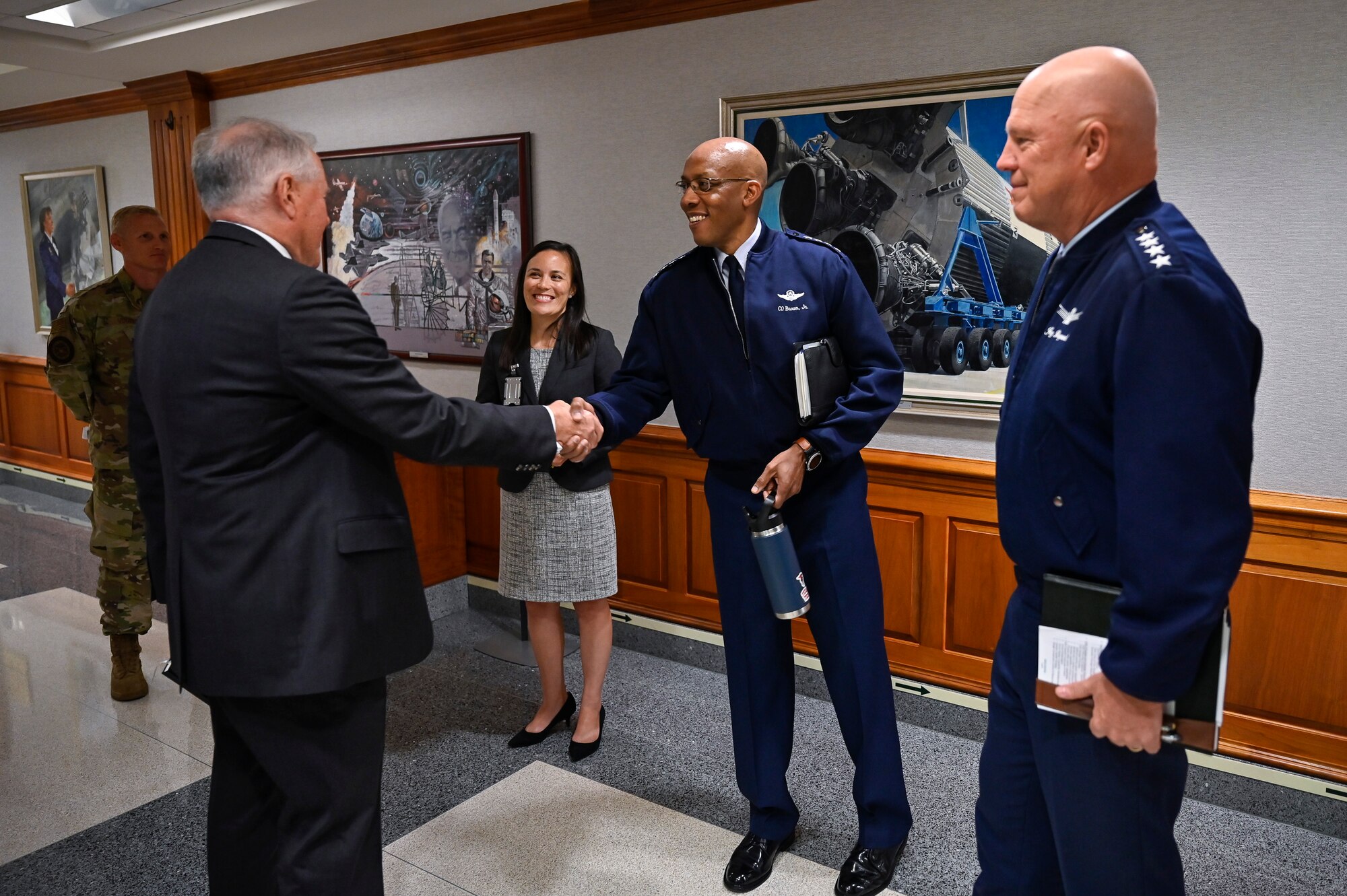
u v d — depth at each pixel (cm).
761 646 222
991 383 293
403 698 332
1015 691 151
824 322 210
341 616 160
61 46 428
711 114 337
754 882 223
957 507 301
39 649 373
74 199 588
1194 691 121
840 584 215
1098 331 125
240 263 157
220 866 185
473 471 418
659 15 339
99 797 263
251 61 457
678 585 367
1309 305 246
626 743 298
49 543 521
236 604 156
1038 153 129
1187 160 257
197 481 156
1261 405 255
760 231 211
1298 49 238
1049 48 271
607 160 365
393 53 415
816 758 289
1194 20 249
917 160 297
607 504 286
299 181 164
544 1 355
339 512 161
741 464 217
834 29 306
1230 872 233
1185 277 116
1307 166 241
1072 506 132
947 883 225
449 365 432
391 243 439
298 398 157
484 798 265
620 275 371
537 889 223
